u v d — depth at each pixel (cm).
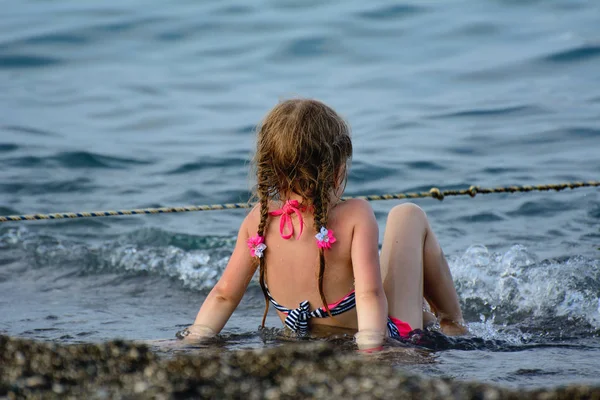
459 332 1504
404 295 1395
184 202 2709
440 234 2369
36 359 822
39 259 2177
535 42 4528
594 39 4447
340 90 4075
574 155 3016
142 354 833
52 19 5375
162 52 4853
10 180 2855
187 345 1303
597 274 1925
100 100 4012
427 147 3173
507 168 2914
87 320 1638
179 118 3744
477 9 5153
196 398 745
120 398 748
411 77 4194
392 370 797
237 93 4141
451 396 730
